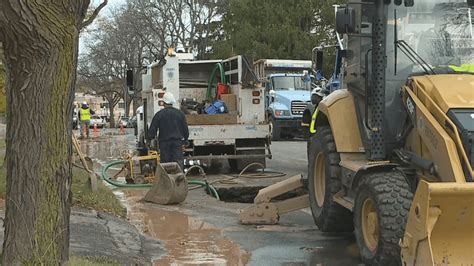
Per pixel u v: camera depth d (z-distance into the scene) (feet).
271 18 165.27
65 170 18.86
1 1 16.65
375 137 27.02
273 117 105.40
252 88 60.44
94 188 39.42
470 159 21.84
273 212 35.12
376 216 24.30
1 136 93.97
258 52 159.53
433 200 19.79
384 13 26.91
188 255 27.63
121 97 268.00
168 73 60.08
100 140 112.78
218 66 64.75
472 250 20.98
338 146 29.60
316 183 33.60
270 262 26.58
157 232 32.63
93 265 21.66
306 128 57.93
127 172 51.42
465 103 23.21
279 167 64.03
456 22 27.32
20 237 18.38
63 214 18.93
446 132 22.82
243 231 33.19
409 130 25.86
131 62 206.49
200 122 58.29
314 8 162.81
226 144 57.57
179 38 198.70
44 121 18.19
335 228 31.50
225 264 26.14
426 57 27.02
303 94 105.91
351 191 28.84
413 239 20.34
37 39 17.39
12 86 18.21
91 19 19.47
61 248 18.90
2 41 17.63
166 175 41.37
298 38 159.84
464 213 20.27
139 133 72.49
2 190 35.29
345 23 27.66
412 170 24.73
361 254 25.41
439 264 20.80
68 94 18.51
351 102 30.12
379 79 26.91
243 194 48.78
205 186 48.91
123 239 28.81
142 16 199.00
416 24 27.20
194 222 35.47
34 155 18.24
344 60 32.96
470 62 27.12
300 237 31.86
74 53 18.30
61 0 17.52
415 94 25.23
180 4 196.75
